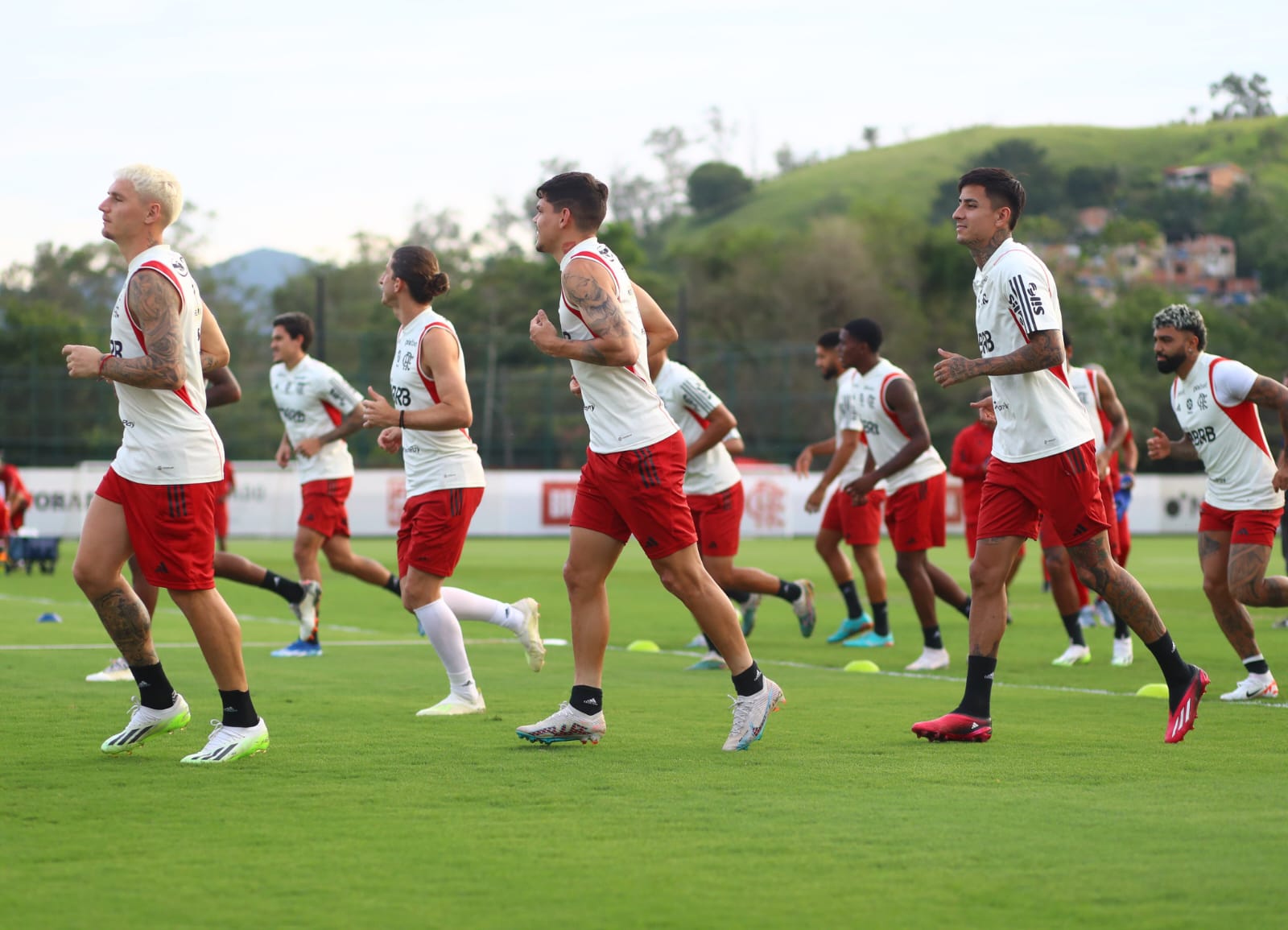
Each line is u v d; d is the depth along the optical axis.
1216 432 24.14
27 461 123.75
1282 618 43.62
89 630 36.47
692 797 15.11
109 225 16.81
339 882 11.72
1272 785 15.81
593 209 18.33
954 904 11.06
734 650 18.30
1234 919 10.65
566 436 140.00
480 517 111.25
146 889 11.49
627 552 88.12
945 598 32.59
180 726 18.02
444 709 21.69
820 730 20.03
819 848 12.84
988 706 19.19
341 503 32.25
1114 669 29.88
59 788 15.59
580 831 13.52
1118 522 35.78
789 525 113.25
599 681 18.78
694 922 10.63
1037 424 19.00
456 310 185.25
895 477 30.75
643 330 18.55
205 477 17.12
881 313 197.25
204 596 17.23
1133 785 15.80
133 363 16.30
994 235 19.30
